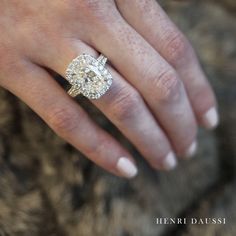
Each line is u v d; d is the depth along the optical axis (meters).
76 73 0.21
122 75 0.22
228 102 0.28
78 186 0.24
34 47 0.21
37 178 0.24
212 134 0.28
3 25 0.21
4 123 0.24
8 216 0.24
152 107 0.22
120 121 0.22
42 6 0.21
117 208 0.25
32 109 0.23
